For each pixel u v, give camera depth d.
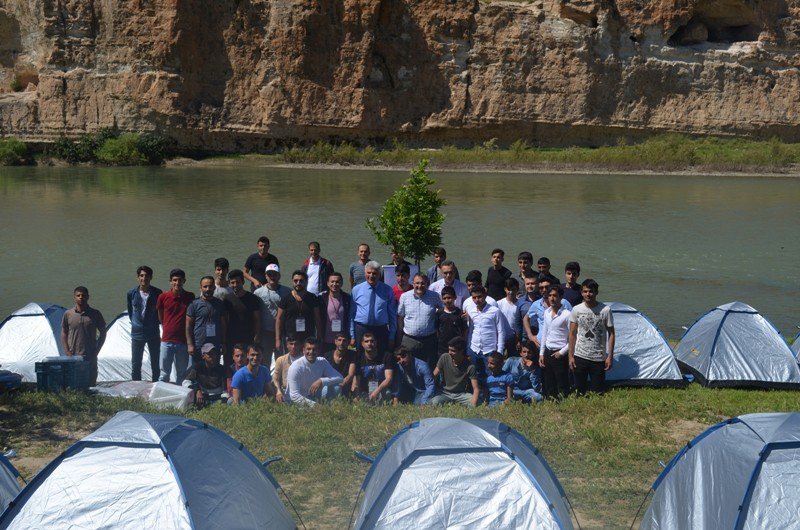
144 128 73.75
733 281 24.59
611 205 42.78
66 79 74.44
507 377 12.15
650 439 10.23
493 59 77.19
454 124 77.56
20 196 46.16
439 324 12.68
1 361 13.95
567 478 9.09
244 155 75.06
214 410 11.02
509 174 62.81
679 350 14.43
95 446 7.12
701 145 77.12
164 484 6.84
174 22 71.62
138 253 28.44
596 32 77.75
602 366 12.12
